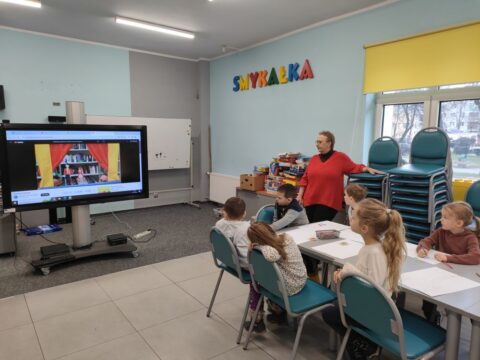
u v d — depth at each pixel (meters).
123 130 3.68
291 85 4.87
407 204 3.12
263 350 2.19
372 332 1.64
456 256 1.90
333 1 3.71
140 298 2.86
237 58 5.84
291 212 2.69
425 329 1.69
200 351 2.18
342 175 3.42
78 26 4.66
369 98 3.99
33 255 3.47
